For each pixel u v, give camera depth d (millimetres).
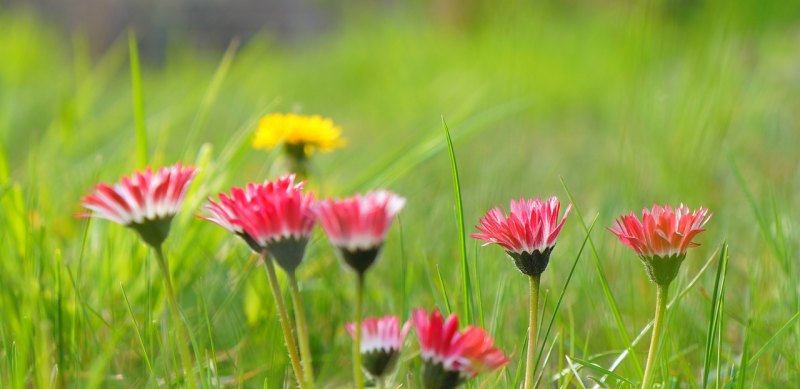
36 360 810
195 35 5156
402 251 848
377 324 724
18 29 3820
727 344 867
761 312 861
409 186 1335
